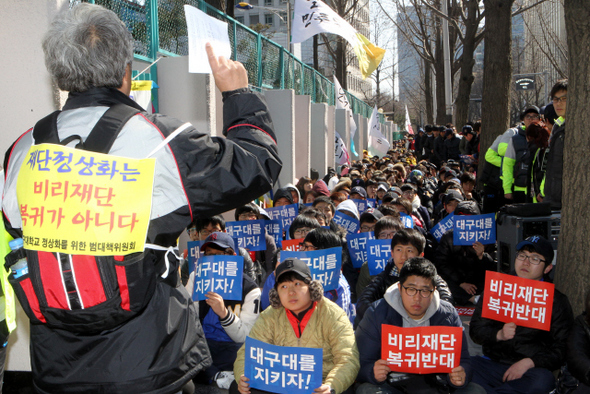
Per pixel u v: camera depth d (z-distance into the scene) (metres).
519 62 36.72
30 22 4.25
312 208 6.25
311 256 4.50
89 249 1.61
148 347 1.74
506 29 12.07
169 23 7.77
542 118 8.12
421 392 3.75
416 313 3.71
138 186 1.66
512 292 4.05
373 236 6.18
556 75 30.39
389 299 3.87
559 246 4.57
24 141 1.86
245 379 3.37
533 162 6.92
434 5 26.34
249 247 6.09
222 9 10.15
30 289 1.73
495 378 4.25
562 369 4.00
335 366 3.59
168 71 7.23
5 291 2.83
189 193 1.75
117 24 1.84
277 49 13.31
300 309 3.67
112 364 1.71
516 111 45.22
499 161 9.18
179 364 1.80
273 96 11.53
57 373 1.74
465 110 21.77
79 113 1.77
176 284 1.88
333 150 16.81
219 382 4.54
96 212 1.62
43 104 4.30
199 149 1.76
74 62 1.76
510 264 5.86
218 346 4.72
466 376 3.68
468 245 6.87
